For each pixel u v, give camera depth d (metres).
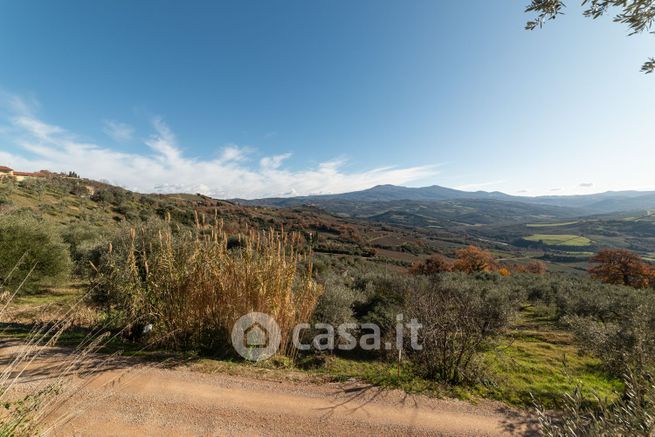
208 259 4.74
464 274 24.59
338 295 6.29
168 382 3.40
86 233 14.41
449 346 4.26
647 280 32.56
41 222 9.40
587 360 5.34
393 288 9.05
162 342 4.41
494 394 3.65
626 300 9.55
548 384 4.08
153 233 6.52
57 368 3.42
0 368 3.27
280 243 5.05
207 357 4.20
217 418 2.84
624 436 1.60
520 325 8.91
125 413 2.79
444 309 4.70
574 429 1.86
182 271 4.71
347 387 3.62
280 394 3.35
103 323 4.85
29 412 2.10
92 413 2.73
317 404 3.20
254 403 3.13
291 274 4.82
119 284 4.85
